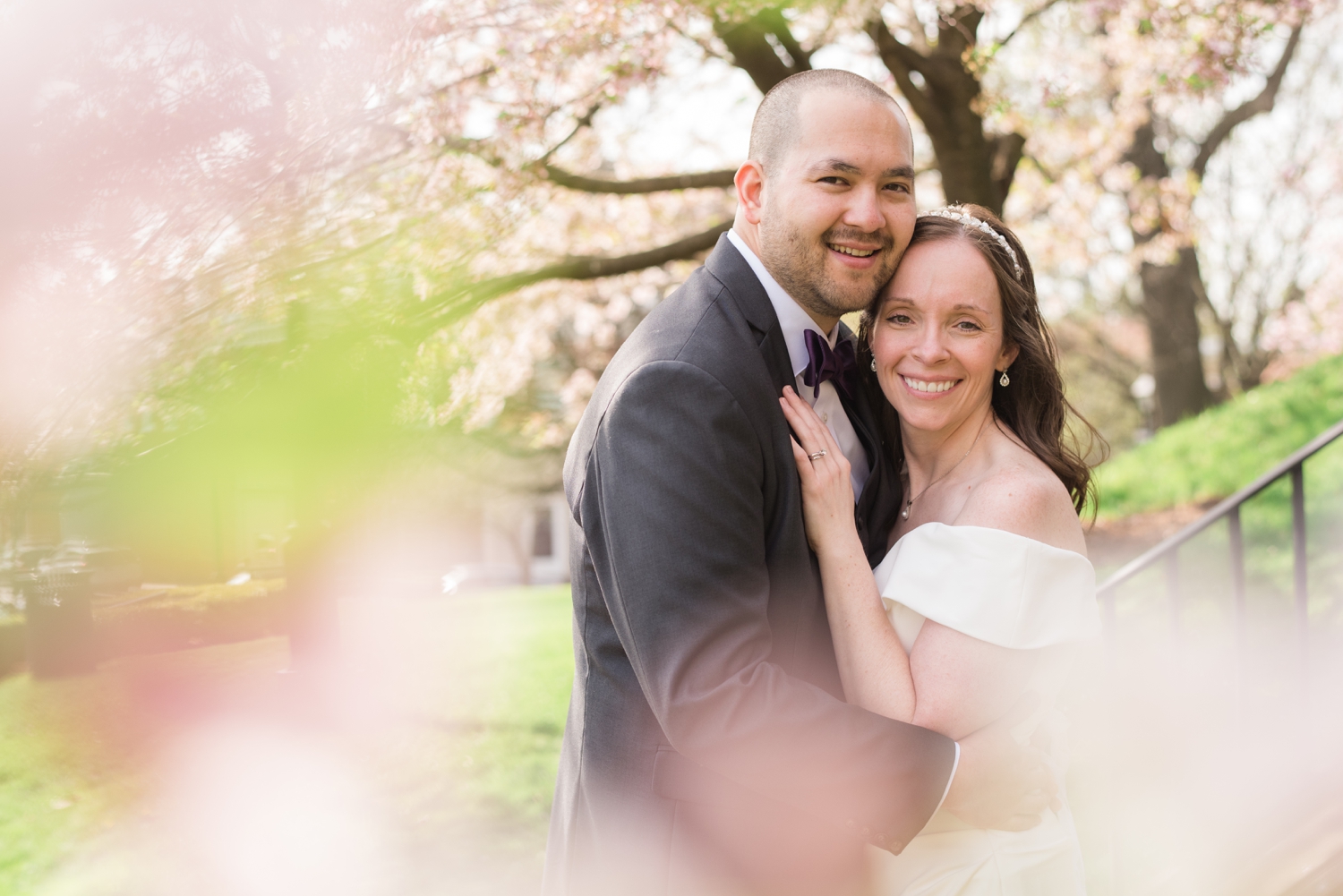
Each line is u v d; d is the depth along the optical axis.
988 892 1.64
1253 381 13.00
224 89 1.73
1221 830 2.77
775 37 4.54
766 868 1.57
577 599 1.75
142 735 2.87
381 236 2.35
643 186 5.14
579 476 1.68
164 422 1.63
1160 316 10.70
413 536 2.14
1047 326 1.93
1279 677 3.79
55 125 1.53
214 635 2.94
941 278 1.79
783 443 1.61
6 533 1.67
